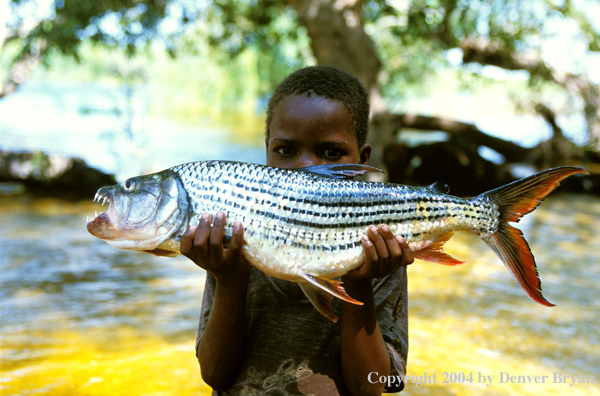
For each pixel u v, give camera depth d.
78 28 12.97
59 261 7.05
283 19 17.44
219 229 1.96
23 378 3.84
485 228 2.29
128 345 4.50
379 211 2.14
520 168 14.46
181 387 3.78
